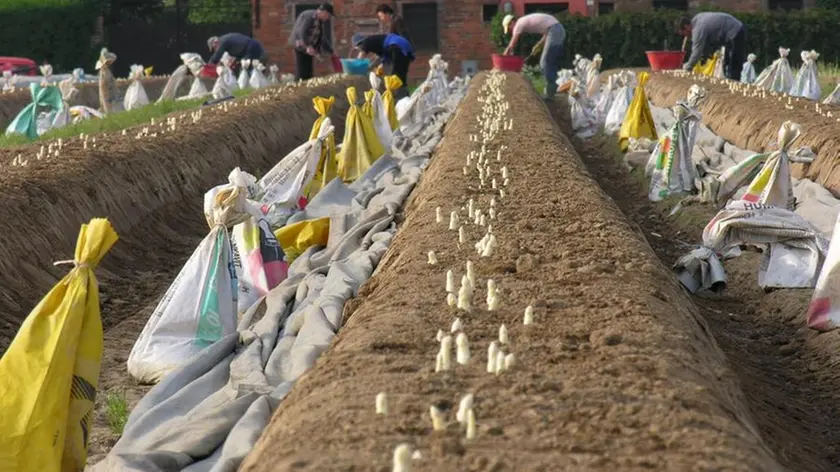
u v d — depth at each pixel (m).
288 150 74.94
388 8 100.50
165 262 45.88
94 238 22.36
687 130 52.25
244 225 33.44
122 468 20.81
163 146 55.00
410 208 41.44
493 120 58.91
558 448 16.22
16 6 149.62
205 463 21.45
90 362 22.00
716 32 98.81
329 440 16.73
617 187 60.78
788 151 42.06
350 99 55.38
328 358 20.92
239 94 98.38
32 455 20.92
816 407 27.34
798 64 137.00
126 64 162.00
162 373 27.98
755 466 16.14
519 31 107.00
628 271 26.44
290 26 151.75
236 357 26.44
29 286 37.28
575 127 83.38
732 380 21.86
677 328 22.61
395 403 17.95
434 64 102.69
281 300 31.30
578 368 19.50
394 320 22.56
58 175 44.09
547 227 31.55
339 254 37.62
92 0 154.38
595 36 139.38
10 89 97.62
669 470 15.57
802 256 35.59
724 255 37.28
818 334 31.36
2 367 21.23
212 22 166.12
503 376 19.06
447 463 15.73
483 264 27.11
